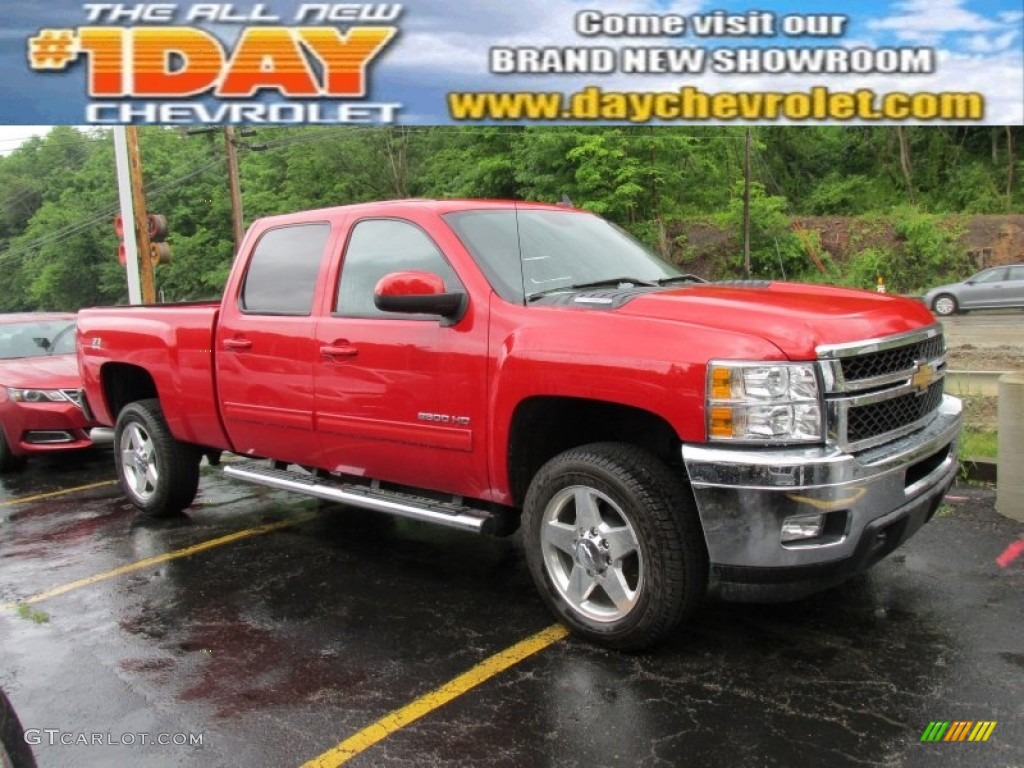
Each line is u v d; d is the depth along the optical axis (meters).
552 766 2.91
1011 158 45.88
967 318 23.09
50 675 3.74
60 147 77.62
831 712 3.17
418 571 4.93
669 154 34.69
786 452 3.22
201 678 3.66
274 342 4.98
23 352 9.41
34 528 6.22
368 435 4.53
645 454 3.61
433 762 2.96
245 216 51.28
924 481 3.70
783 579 3.29
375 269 4.59
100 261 64.75
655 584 3.48
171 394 5.77
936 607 4.03
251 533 5.83
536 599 4.44
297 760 3.02
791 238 39.38
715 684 3.41
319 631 4.11
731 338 3.32
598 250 4.77
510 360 3.84
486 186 35.44
